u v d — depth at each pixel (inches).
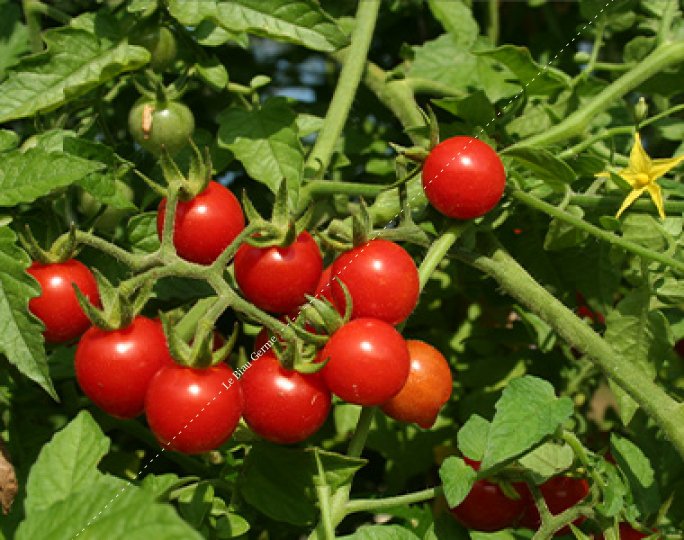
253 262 16.2
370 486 24.4
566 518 16.7
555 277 21.8
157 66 20.4
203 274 15.7
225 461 18.5
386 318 16.2
